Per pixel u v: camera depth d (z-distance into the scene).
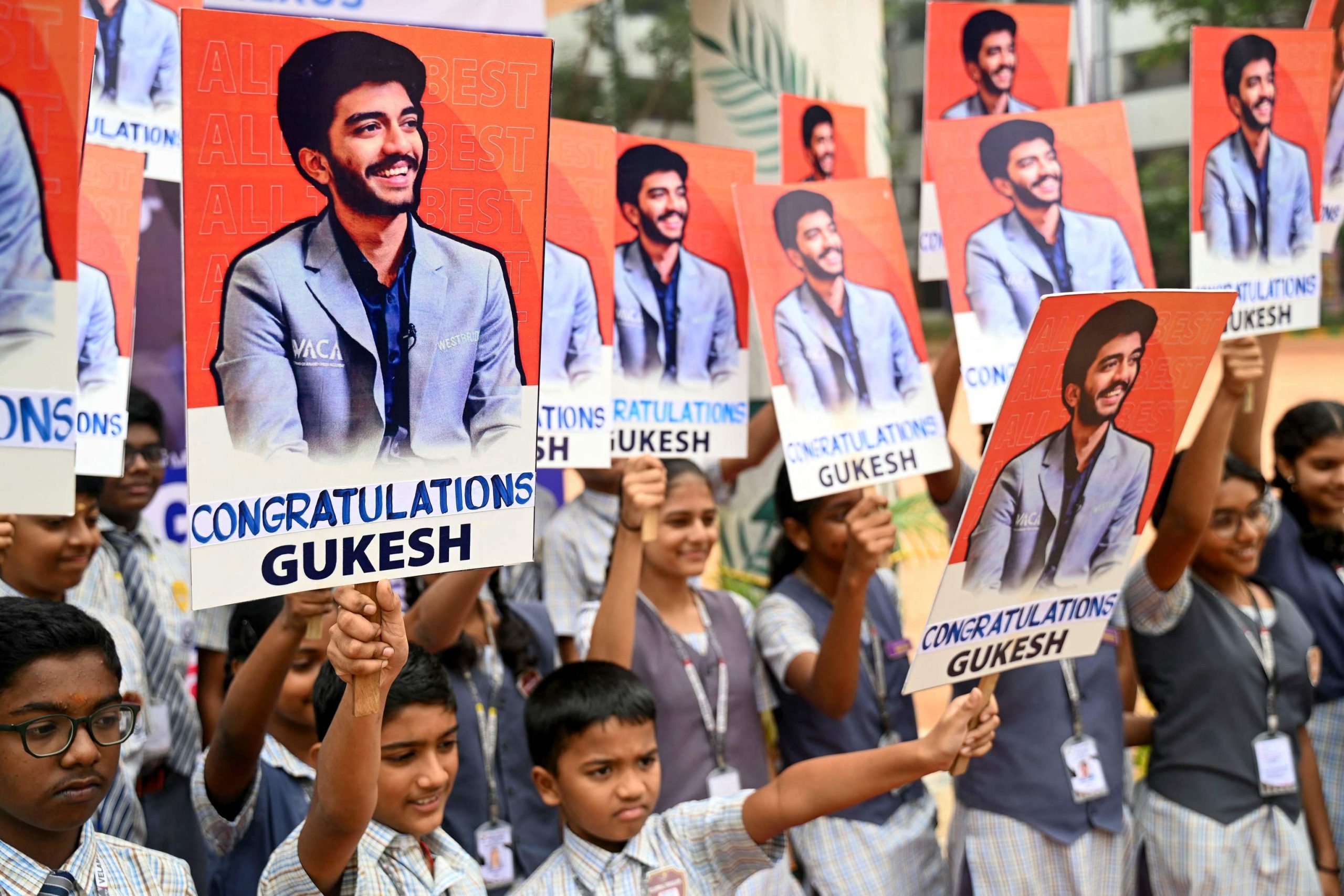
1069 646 2.78
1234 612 3.76
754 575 5.93
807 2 6.01
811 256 3.34
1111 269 3.46
